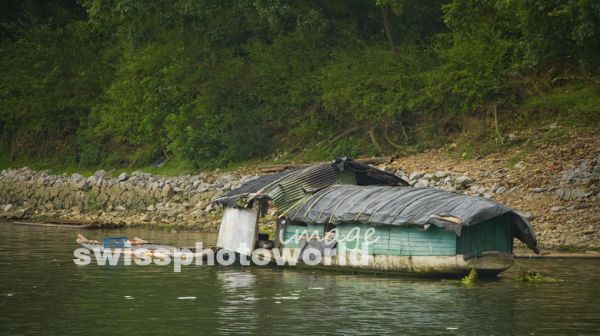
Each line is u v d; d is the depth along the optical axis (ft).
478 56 229.66
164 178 268.21
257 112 280.92
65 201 277.85
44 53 344.49
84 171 321.73
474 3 201.87
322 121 269.64
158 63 299.58
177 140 283.59
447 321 97.91
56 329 94.12
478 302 109.91
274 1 267.18
